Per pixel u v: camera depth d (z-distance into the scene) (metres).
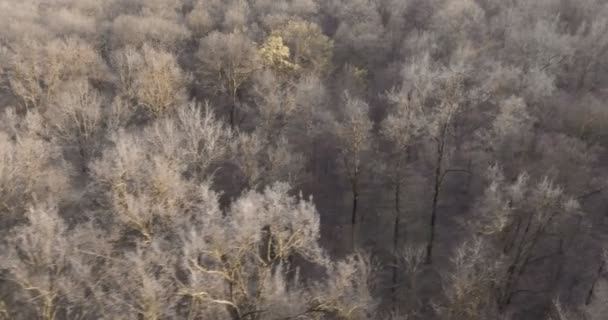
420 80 48.19
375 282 43.53
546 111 50.97
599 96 56.00
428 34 68.00
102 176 35.16
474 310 33.38
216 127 51.47
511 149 46.94
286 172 49.31
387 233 52.88
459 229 50.97
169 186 31.73
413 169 57.03
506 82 51.16
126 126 53.91
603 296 32.69
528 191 43.22
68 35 67.25
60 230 27.69
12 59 55.94
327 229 53.69
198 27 73.69
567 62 60.09
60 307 26.11
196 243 25.33
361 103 51.62
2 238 32.94
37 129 46.28
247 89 65.06
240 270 28.05
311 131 55.50
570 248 47.69
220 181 51.62
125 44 64.69
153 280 24.33
